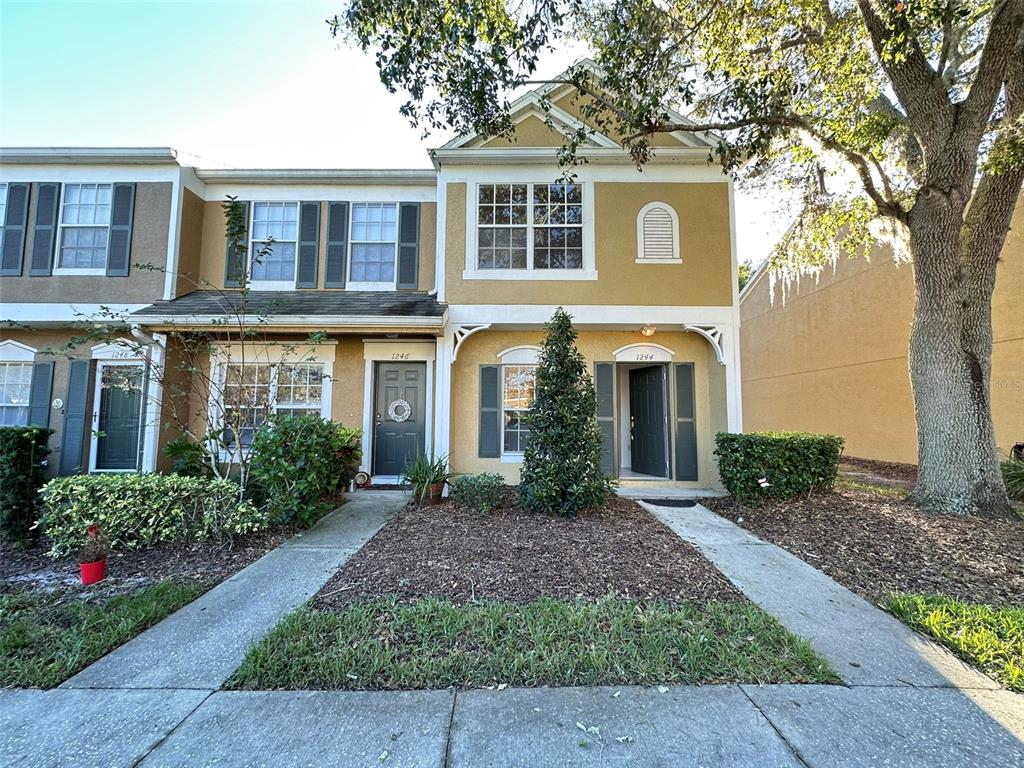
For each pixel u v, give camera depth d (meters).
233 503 5.05
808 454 6.57
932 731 2.25
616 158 7.97
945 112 5.69
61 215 8.25
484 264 8.02
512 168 8.09
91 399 8.14
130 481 4.96
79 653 2.91
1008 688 2.60
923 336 6.05
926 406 5.99
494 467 8.25
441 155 7.98
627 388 9.89
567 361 5.99
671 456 8.38
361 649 2.90
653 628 3.17
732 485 6.80
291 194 9.01
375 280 8.98
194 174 8.73
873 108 6.80
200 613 3.51
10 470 5.01
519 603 3.54
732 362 7.84
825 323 13.66
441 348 7.86
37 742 2.17
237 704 2.45
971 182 5.77
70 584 4.09
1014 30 5.20
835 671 2.75
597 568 4.19
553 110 8.09
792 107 5.95
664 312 7.88
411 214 9.05
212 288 8.04
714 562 4.53
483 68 5.08
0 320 7.48
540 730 2.25
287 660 2.80
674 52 5.90
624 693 2.53
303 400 8.38
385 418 8.50
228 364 6.36
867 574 4.25
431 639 3.03
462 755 2.10
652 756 2.09
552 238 8.04
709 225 8.00
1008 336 9.03
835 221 8.05
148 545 4.89
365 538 5.30
